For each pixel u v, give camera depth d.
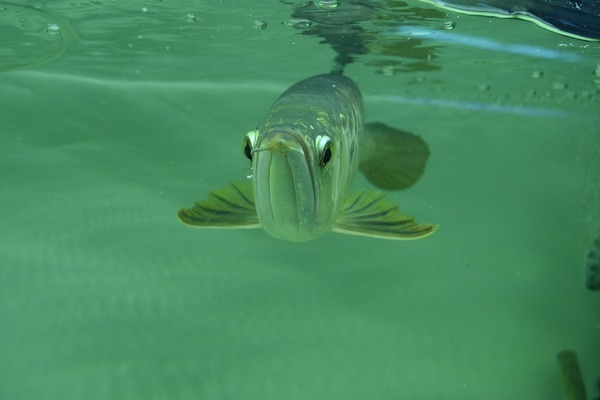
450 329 0.61
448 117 1.05
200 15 1.04
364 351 0.58
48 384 0.53
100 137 0.93
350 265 0.70
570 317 0.63
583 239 0.74
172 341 0.58
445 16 1.01
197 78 1.12
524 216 0.79
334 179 0.47
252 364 0.56
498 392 0.54
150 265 0.68
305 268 0.69
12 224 0.73
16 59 1.07
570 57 1.04
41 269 0.67
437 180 0.87
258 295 0.65
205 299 0.64
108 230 0.73
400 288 0.66
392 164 0.74
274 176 0.42
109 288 0.65
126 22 1.04
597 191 0.83
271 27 1.05
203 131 0.96
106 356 0.56
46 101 1.02
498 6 0.98
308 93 0.51
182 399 0.52
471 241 0.74
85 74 1.12
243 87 1.09
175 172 0.86
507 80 1.11
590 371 0.56
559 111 1.08
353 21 1.03
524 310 0.64
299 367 0.56
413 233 0.48
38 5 1.01
